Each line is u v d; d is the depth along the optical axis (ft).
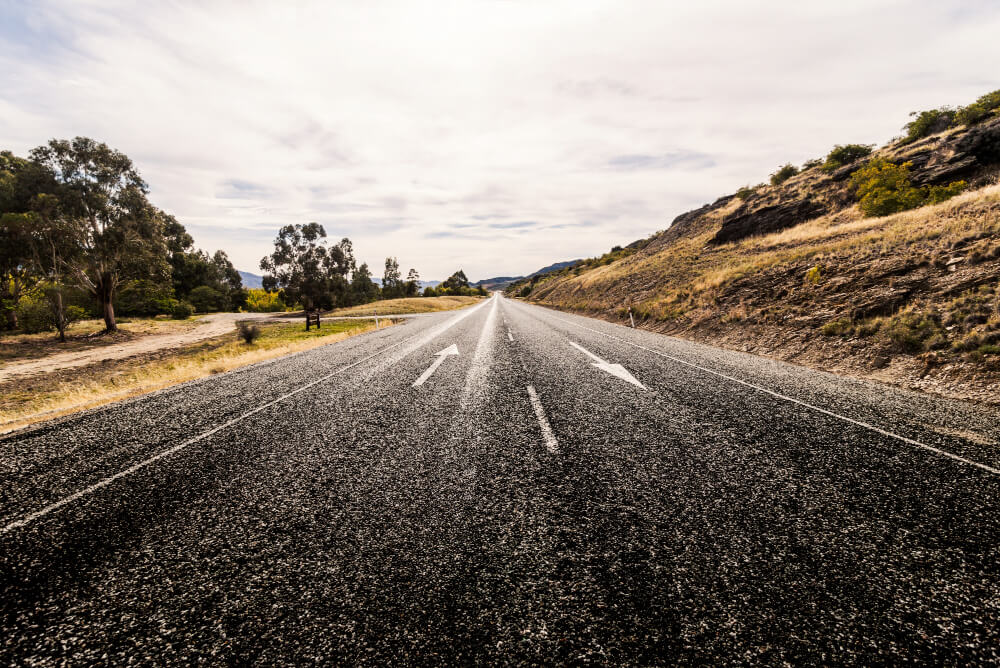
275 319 138.92
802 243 59.72
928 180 62.03
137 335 96.73
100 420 16.10
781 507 8.25
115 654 5.30
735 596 5.95
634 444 11.84
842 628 5.36
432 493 9.34
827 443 11.47
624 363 24.56
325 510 8.75
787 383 18.54
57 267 89.35
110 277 97.60
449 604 5.97
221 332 98.27
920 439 11.51
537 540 7.43
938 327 20.39
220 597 6.25
